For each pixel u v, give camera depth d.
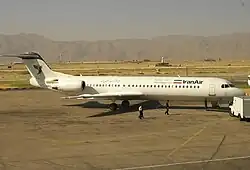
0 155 26.14
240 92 45.97
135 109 49.91
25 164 23.81
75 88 50.88
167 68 168.75
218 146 28.34
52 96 67.81
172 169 22.52
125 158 25.09
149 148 27.89
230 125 37.38
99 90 50.72
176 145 28.81
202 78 47.91
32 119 42.41
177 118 42.19
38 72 53.28
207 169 22.50
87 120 41.34
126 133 33.75
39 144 29.59
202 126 37.00
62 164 23.77
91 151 27.11
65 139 31.38
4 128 36.78
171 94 47.81
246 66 188.12
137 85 49.19
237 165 23.31
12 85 90.19
